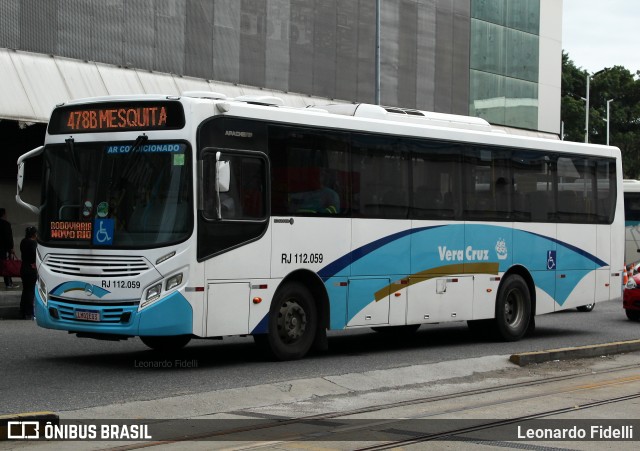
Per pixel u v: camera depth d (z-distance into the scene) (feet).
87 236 42.09
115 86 86.94
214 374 41.04
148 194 41.37
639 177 290.97
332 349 52.60
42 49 83.30
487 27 141.38
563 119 276.62
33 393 35.58
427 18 129.80
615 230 65.26
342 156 47.73
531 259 58.95
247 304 43.06
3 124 89.66
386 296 49.78
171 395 35.22
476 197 55.16
